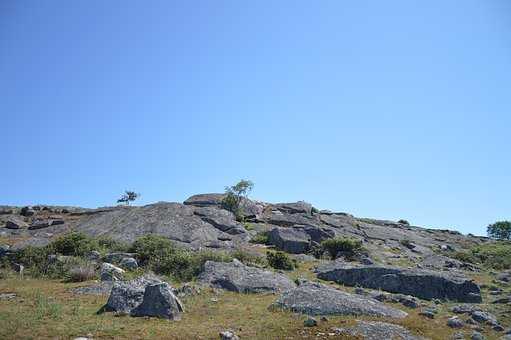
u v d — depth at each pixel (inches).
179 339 559.8
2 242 1616.6
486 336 669.3
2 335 533.3
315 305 724.7
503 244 2785.4
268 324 636.7
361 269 1079.0
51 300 761.0
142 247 1275.8
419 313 767.7
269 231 2006.6
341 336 588.4
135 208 2092.8
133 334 566.6
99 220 1982.0
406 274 1015.0
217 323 644.1
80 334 555.2
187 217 1930.4
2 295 806.5
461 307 831.7
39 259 1182.3
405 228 3100.4
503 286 1184.8
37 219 2399.1
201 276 992.2
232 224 2023.9
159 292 677.9
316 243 1897.1
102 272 992.9
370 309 716.0
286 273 1200.8
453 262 1710.1
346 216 2987.2
